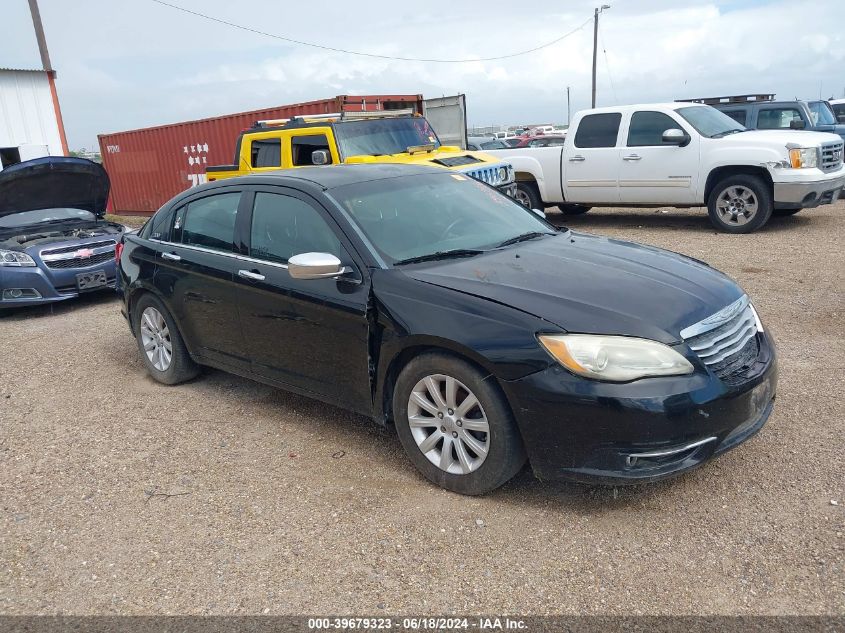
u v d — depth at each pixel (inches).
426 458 143.4
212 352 192.4
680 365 121.3
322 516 136.3
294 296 159.3
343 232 155.9
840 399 173.9
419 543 125.6
